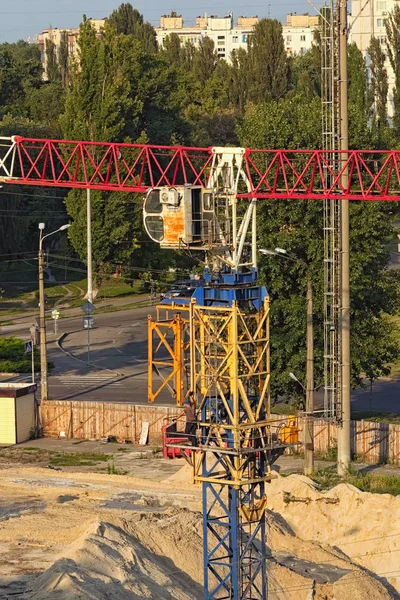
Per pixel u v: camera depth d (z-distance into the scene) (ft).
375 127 393.09
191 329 192.44
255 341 191.21
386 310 350.02
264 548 195.31
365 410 365.61
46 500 268.21
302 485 263.49
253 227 207.51
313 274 330.95
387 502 250.16
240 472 187.83
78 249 575.38
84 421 344.90
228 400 191.93
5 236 637.71
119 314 540.52
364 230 335.67
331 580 221.46
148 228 213.66
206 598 192.65
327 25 308.60
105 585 194.70
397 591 228.84
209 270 202.90
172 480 287.89
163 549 221.46
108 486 281.54
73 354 454.81
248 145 364.99
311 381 287.89
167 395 383.24
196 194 209.97
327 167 305.53
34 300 588.50
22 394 342.85
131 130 608.19
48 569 201.36
